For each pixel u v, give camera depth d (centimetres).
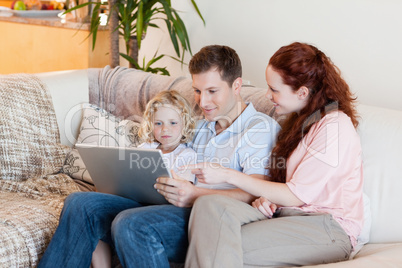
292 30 267
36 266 179
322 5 254
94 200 168
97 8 319
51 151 232
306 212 163
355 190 169
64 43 359
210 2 301
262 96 209
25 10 394
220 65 182
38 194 210
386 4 232
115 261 183
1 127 220
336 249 156
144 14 307
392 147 178
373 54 241
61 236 168
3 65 392
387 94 239
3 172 219
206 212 151
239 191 176
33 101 235
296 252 151
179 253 163
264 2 275
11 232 175
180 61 304
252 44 286
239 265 143
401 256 150
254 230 152
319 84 170
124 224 155
